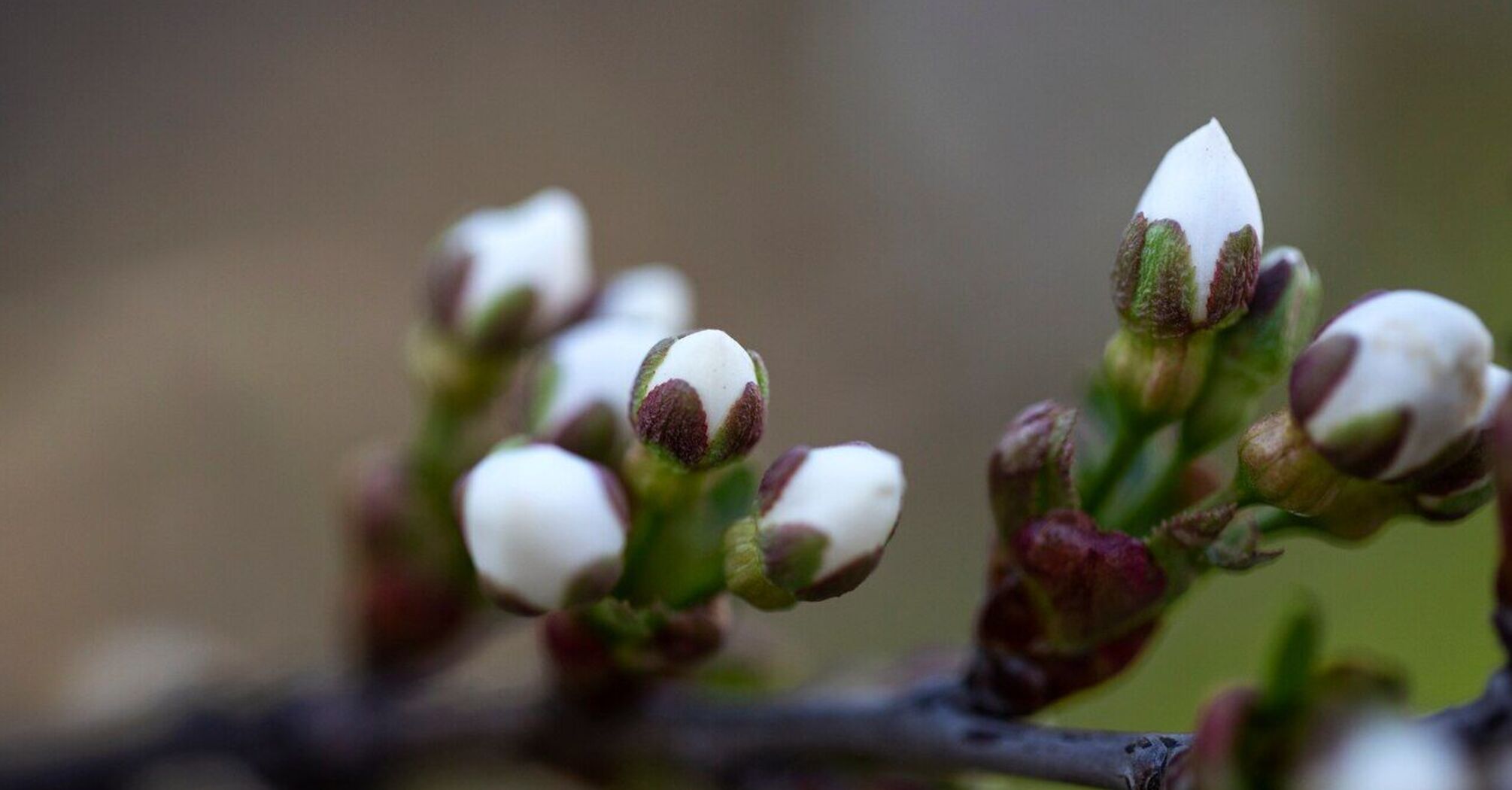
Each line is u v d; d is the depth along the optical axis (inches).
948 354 18.1
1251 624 10.8
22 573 15.3
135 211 17.7
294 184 18.1
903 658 7.6
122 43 18.5
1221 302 6.5
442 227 18.1
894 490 6.4
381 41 18.8
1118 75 18.8
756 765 7.1
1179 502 6.6
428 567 7.6
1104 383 6.8
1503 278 15.5
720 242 18.6
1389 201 16.4
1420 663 10.4
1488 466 6.3
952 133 19.0
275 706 7.7
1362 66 17.2
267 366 16.6
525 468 6.6
